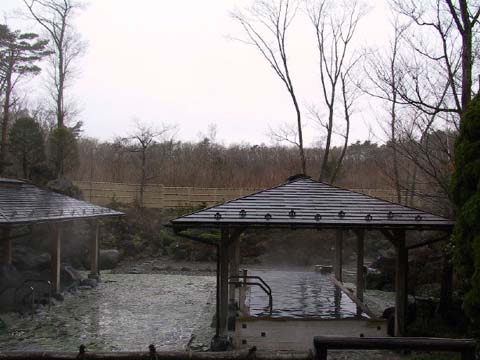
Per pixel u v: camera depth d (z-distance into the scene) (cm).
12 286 1405
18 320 1233
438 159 1163
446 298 1077
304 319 913
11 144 2488
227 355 492
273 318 912
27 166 2486
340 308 1099
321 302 1173
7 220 1123
